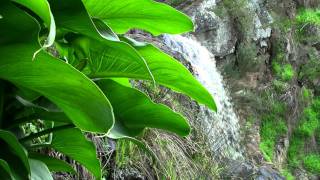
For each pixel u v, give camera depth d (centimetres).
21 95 70
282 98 467
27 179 61
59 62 56
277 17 504
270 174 315
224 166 286
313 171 446
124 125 81
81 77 57
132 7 76
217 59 439
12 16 57
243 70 454
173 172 205
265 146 414
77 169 170
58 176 166
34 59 57
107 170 192
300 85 512
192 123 247
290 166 436
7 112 70
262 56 474
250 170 296
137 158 203
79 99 60
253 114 432
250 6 483
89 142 83
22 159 61
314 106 503
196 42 416
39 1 54
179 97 254
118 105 80
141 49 74
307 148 464
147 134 203
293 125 471
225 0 459
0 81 67
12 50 57
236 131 379
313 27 541
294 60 512
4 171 61
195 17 438
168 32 84
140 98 79
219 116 351
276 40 498
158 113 80
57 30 71
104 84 81
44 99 73
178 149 215
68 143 83
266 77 474
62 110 67
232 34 455
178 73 78
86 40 71
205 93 81
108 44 66
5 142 63
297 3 562
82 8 63
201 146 244
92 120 61
